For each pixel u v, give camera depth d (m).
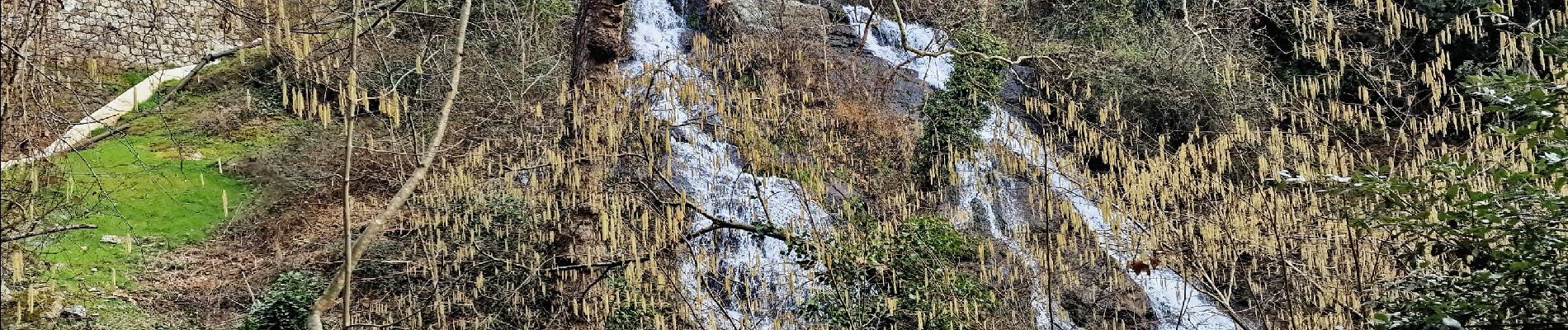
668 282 10.05
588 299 11.20
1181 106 20.78
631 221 10.42
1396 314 7.71
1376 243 9.45
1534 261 6.96
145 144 17.59
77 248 14.35
